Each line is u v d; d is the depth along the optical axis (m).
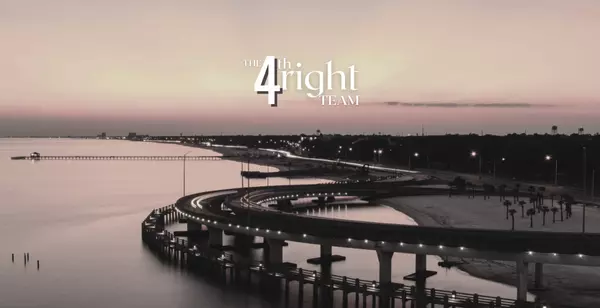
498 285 82.00
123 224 144.38
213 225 103.00
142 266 97.75
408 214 157.75
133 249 111.56
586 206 158.50
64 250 111.50
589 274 85.88
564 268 89.12
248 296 80.12
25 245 116.75
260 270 87.94
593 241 73.25
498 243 73.62
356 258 100.38
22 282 89.44
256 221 96.56
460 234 78.31
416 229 82.56
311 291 82.12
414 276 86.44
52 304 78.88
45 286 87.25
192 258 100.12
